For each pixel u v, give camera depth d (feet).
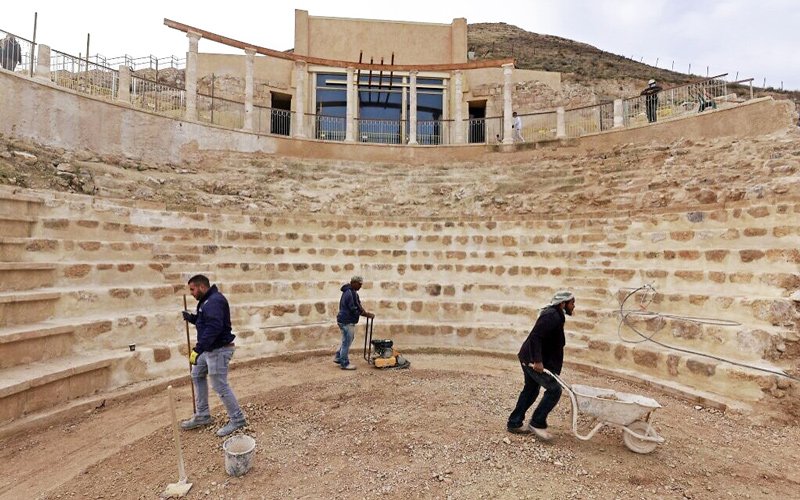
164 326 24.76
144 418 18.21
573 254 32.53
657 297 25.93
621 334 26.12
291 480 13.35
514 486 12.99
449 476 13.52
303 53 73.67
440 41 76.79
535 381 16.03
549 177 47.19
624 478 13.52
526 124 74.74
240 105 70.44
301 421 17.71
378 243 38.42
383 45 75.61
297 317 30.81
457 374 24.94
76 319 21.86
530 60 156.56
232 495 12.60
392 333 31.37
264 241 35.58
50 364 19.08
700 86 53.57
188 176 44.19
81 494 12.78
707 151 39.63
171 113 65.36
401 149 57.31
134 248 27.94
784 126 37.63
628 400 16.03
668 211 30.91
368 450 15.24
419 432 16.67
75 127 39.14
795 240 22.95
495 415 18.51
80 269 23.84
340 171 52.42
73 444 15.84
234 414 16.60
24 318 20.38
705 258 25.94
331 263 35.83
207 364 16.34
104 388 20.34
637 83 113.91
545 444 15.72
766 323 20.93
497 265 34.76
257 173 48.55
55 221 25.14
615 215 34.50
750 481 13.62
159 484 13.17
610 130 49.90
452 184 49.08
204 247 31.53
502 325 30.89
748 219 25.88
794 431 17.10
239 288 30.25
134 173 39.75
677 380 21.74
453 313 32.60
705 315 23.54
